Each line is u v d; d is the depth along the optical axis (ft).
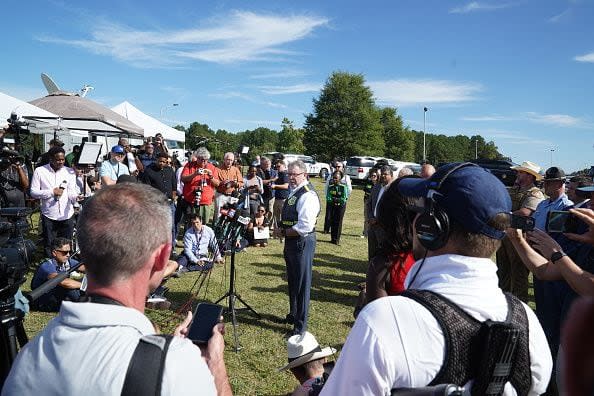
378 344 3.46
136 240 3.72
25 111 31.94
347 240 36.94
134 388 3.20
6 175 23.80
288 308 19.06
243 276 24.03
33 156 35.22
